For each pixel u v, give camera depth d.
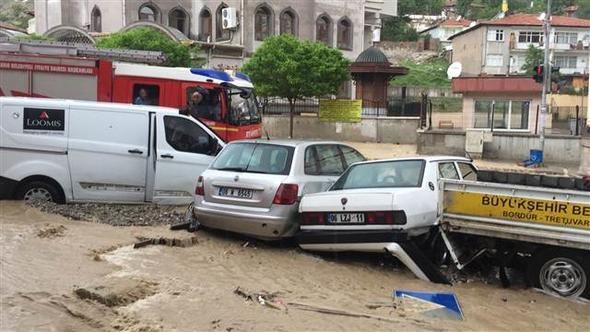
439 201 7.72
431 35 100.56
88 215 10.15
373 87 36.25
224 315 5.84
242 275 7.44
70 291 6.25
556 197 7.04
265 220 8.49
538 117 29.03
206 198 9.05
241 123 17.34
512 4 116.19
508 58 72.12
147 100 16.47
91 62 15.94
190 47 39.72
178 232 9.44
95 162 10.67
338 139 34.34
